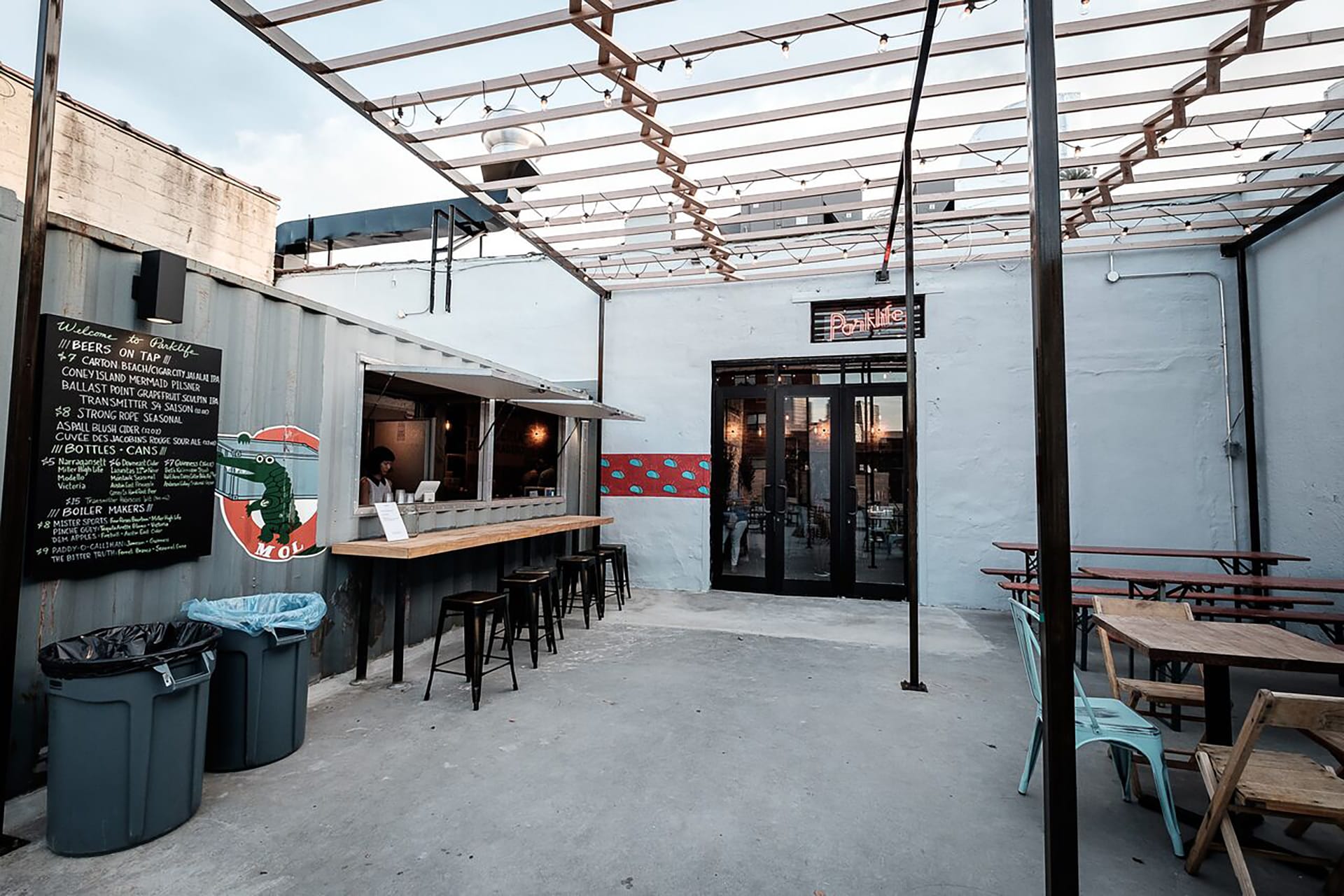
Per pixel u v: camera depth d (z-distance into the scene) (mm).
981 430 6613
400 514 4281
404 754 2930
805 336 7164
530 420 7270
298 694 2943
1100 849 2275
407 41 3330
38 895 1920
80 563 2605
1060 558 1559
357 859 2123
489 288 8250
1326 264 5129
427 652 4691
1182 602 3111
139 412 2855
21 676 2463
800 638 5176
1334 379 5070
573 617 5895
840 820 2414
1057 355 1590
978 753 3014
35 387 2477
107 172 5539
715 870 2094
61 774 2113
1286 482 5570
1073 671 1550
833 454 7094
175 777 2283
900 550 6840
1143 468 6219
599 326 7734
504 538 4645
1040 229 1610
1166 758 2824
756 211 7230
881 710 3562
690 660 4516
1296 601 4363
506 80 3586
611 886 2006
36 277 2285
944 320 6742
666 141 4164
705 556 7363
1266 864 2197
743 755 2959
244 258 6902
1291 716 1821
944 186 6352
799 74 3521
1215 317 6113
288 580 3697
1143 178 4715
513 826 2338
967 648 4891
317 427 3922
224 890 1956
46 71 2303
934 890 2008
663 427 7574
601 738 3125
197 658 2363
